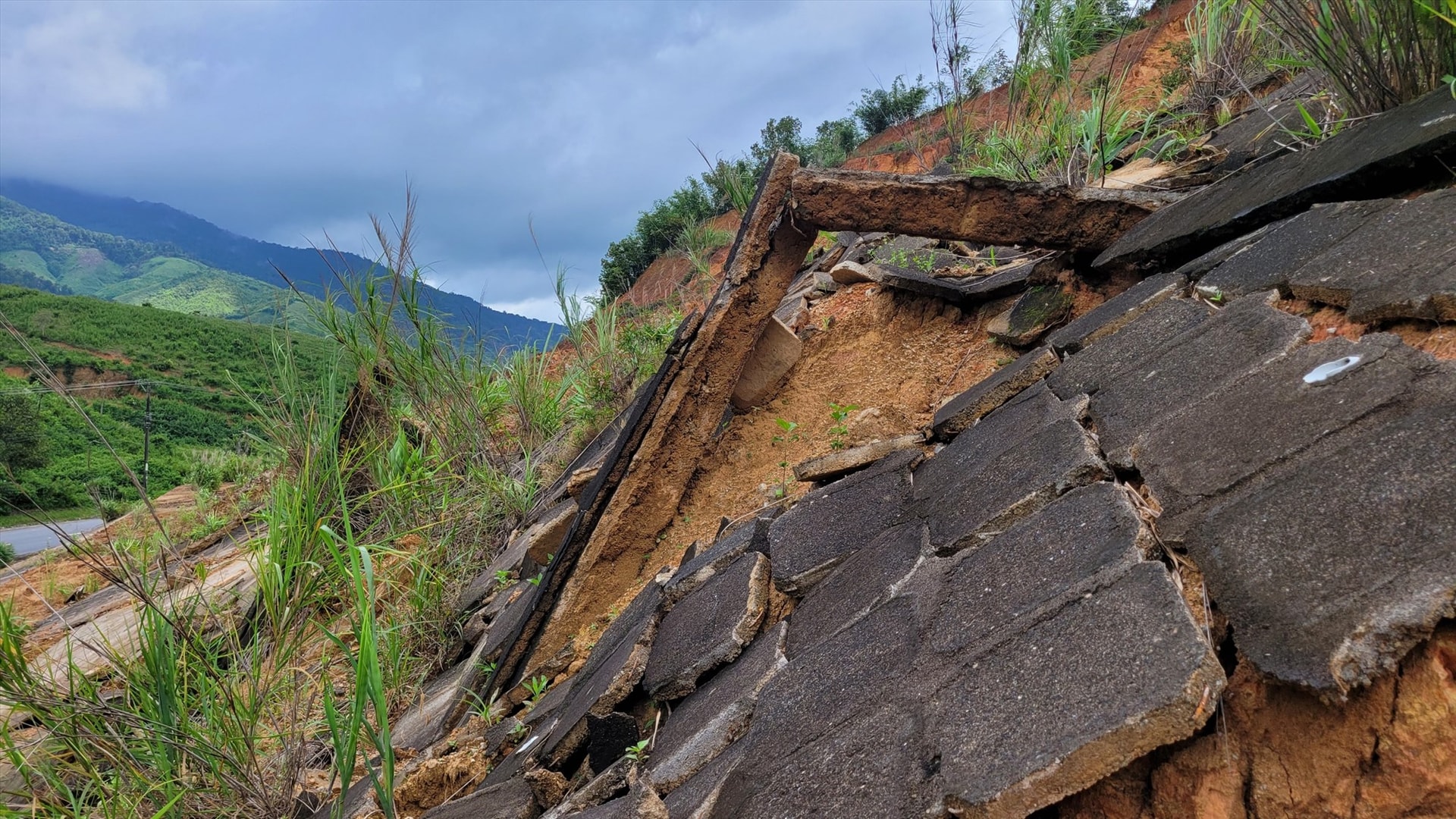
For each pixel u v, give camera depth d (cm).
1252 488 166
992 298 443
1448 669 123
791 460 423
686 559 375
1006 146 593
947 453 291
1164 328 255
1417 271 193
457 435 655
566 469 680
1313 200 277
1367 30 341
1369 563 133
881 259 629
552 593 412
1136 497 195
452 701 432
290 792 361
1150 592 155
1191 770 143
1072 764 135
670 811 208
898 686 184
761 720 212
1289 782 134
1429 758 121
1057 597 171
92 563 369
